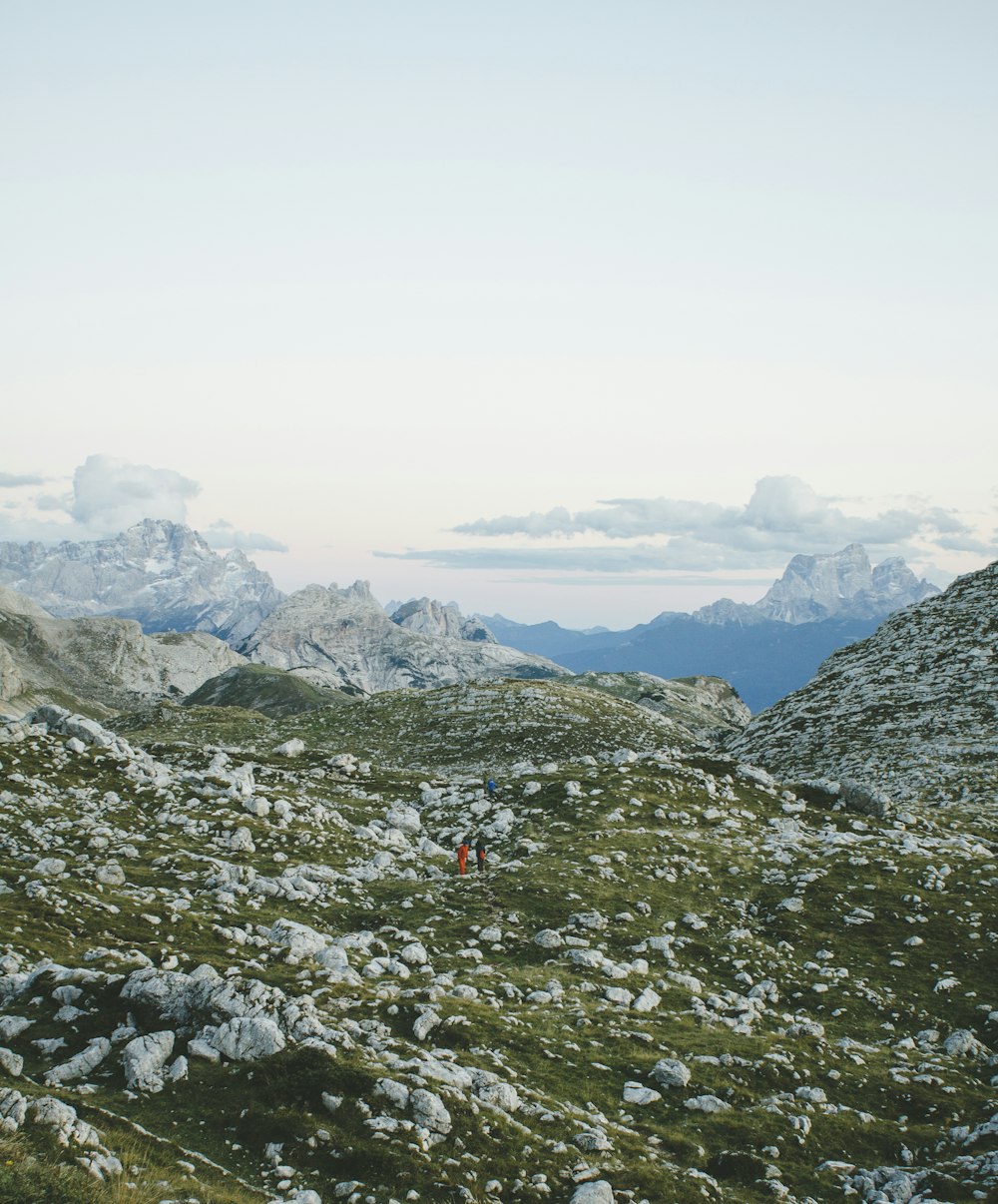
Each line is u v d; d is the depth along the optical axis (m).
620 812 51.22
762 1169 20.62
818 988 32.56
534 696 126.31
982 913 39.00
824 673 103.38
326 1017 23.08
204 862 39.88
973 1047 28.81
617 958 33.69
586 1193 17.83
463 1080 21.08
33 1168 14.29
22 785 46.50
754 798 56.69
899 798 64.25
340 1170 17.52
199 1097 19.41
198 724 135.12
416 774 73.25
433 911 37.34
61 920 28.45
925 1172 20.75
